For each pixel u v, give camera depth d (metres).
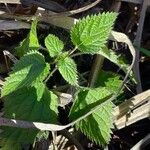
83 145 0.18
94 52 0.16
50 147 0.17
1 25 0.18
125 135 0.19
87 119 0.16
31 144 0.17
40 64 0.16
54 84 0.19
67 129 0.18
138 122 0.19
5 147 0.16
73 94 0.18
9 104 0.15
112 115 0.16
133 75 0.18
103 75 0.19
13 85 0.15
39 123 0.15
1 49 0.19
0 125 0.15
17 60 0.17
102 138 0.16
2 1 0.19
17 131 0.16
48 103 0.16
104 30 0.16
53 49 0.16
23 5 0.19
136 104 0.18
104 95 0.16
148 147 0.19
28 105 0.16
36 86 0.16
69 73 0.16
